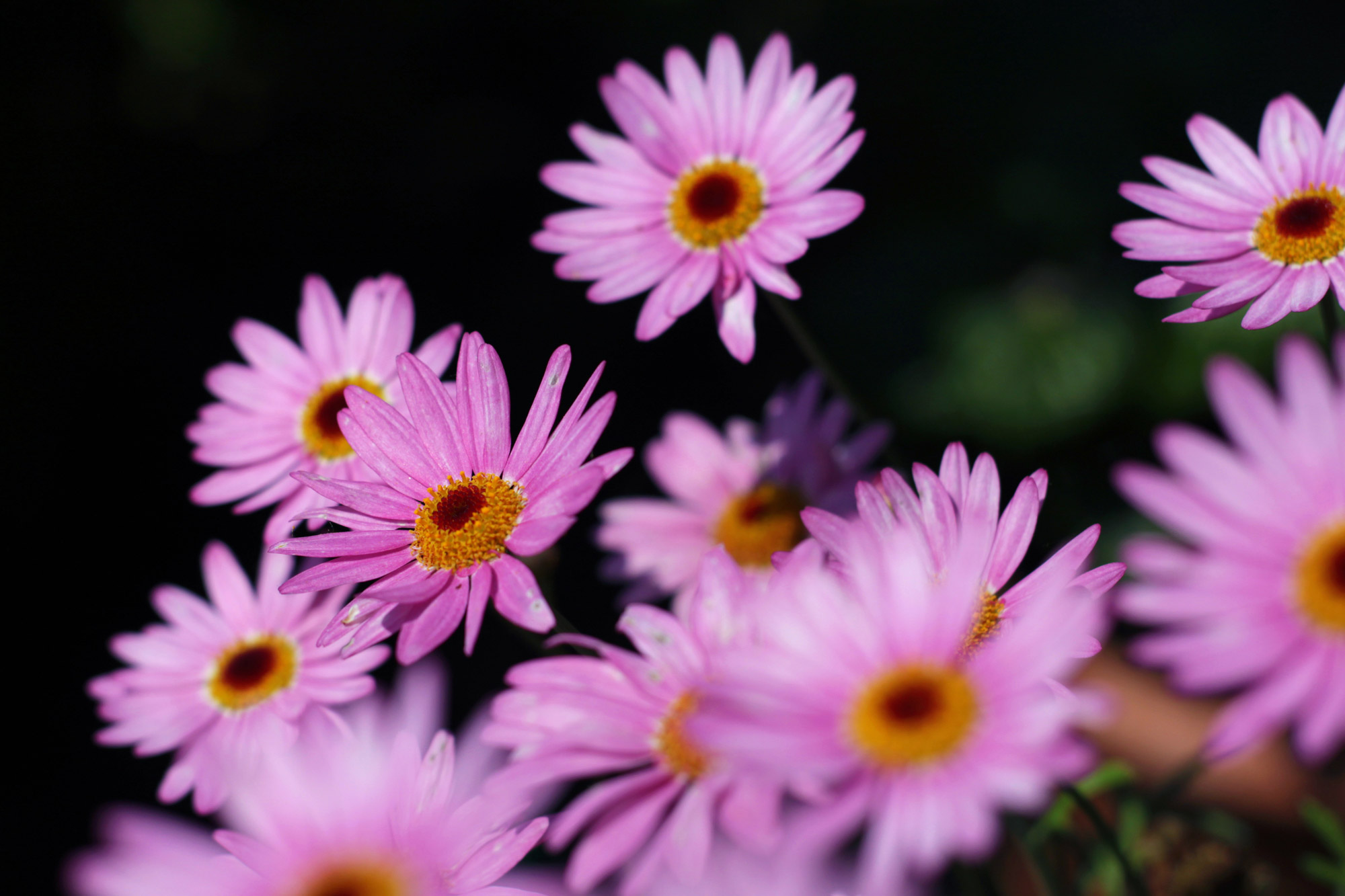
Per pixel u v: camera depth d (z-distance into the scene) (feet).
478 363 1.30
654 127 1.46
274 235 3.00
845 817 1.16
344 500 1.29
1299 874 1.57
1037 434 2.35
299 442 1.44
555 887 1.23
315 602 1.40
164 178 2.96
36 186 2.75
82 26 2.89
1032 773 1.15
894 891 1.15
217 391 1.46
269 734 1.34
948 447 1.27
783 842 1.17
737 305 1.41
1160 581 1.19
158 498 2.55
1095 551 1.99
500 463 1.29
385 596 1.25
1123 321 2.38
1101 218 2.70
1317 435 1.18
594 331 2.69
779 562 1.24
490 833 1.23
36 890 1.97
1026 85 3.00
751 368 2.53
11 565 2.43
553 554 1.37
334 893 1.21
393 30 3.23
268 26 3.10
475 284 2.91
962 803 1.16
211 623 1.41
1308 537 1.18
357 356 1.45
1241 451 1.18
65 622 2.40
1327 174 1.35
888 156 2.98
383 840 1.22
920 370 2.49
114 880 1.20
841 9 3.14
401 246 3.01
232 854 1.22
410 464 1.30
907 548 1.20
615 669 1.24
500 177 3.11
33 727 2.26
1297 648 1.17
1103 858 1.43
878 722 1.17
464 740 1.24
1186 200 1.36
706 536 1.52
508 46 3.23
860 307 2.62
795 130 1.43
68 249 2.76
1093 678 1.68
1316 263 1.33
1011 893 1.53
